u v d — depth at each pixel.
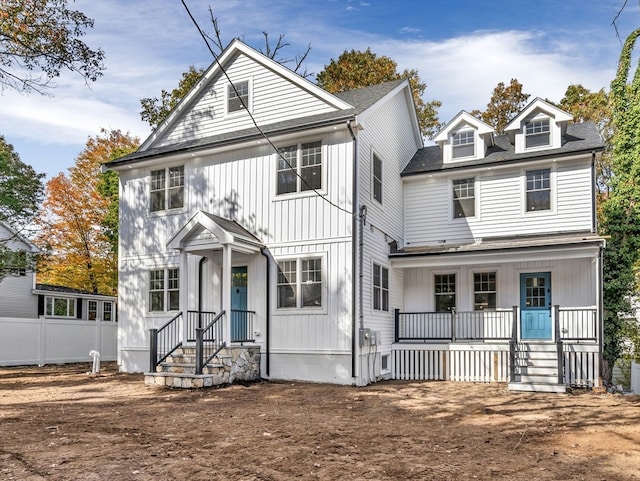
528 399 12.00
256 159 16.22
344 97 18.12
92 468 6.17
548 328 16.69
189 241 14.72
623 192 19.19
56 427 8.50
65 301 30.25
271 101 16.83
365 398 11.94
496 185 17.92
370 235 15.66
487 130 18.25
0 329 21.30
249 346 14.81
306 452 7.05
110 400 11.45
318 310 14.71
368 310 15.18
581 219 16.62
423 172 18.66
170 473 6.04
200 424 8.84
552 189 17.11
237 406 10.70
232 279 16.27
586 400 11.87
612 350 18.23
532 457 7.01
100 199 32.94
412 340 17.69
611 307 18.47
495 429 8.77
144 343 17.44
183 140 18.19
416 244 18.80
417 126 21.05
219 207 16.69
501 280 17.41
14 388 13.62
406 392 13.03
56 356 23.17
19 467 6.19
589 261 16.41
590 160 16.72
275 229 15.62
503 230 17.62
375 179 16.47
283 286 15.34
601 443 7.80
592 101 30.75
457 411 10.44
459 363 16.38
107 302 33.50
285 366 14.95
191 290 16.70
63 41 13.80
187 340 15.36
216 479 5.86
